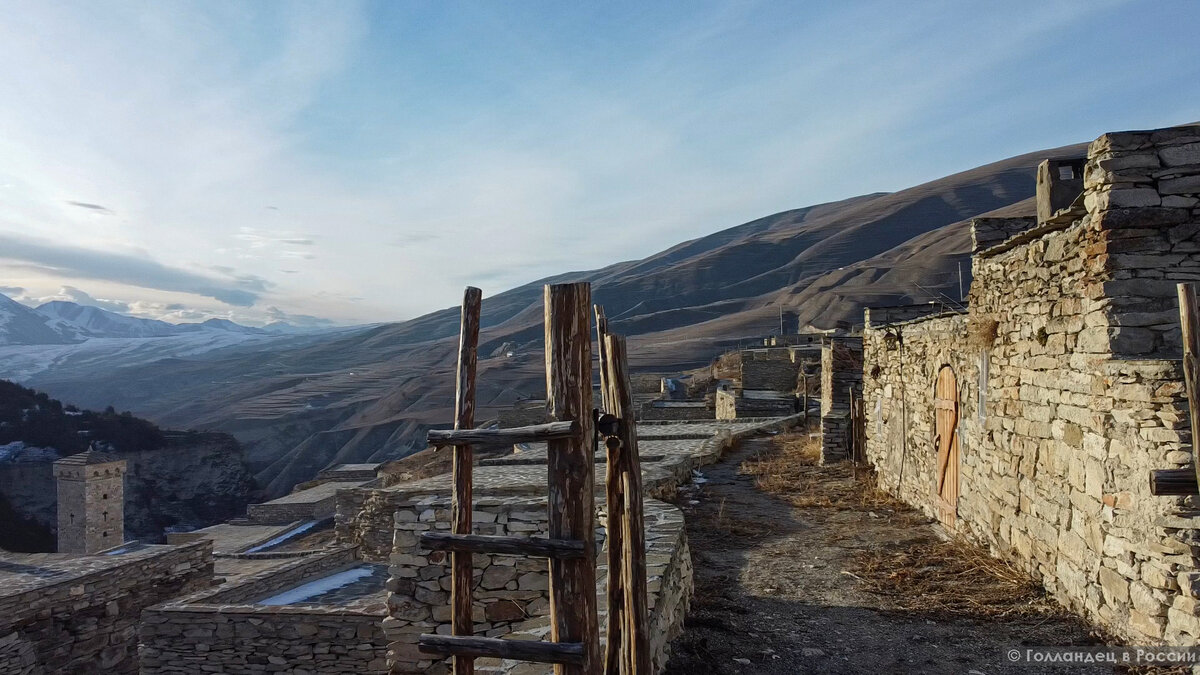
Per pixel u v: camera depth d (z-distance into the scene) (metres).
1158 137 6.01
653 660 5.32
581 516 3.59
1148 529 5.42
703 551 9.95
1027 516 7.78
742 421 27.06
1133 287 5.98
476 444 3.81
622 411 4.08
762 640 6.60
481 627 8.15
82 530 37.75
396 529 8.49
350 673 11.66
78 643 14.24
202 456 82.50
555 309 3.66
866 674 5.83
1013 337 8.18
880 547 9.81
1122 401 5.78
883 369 14.44
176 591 16.88
